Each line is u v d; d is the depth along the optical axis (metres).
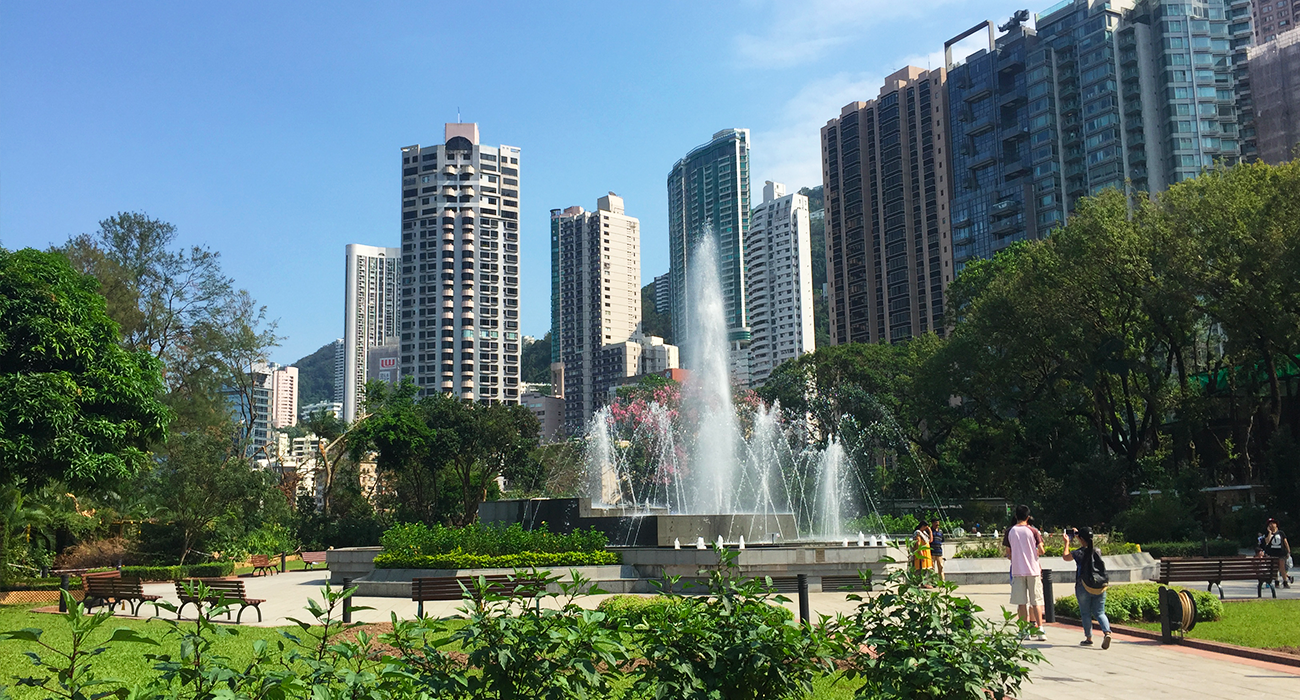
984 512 44.72
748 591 6.77
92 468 20.98
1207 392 44.31
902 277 125.94
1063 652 12.23
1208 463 51.22
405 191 145.75
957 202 116.38
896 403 61.69
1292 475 36.34
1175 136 100.56
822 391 64.12
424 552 23.70
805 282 164.00
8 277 21.62
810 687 6.90
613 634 5.90
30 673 10.27
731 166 190.12
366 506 59.62
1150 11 105.56
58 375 21.06
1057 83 107.69
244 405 52.34
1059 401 45.00
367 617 18.16
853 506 50.56
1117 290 39.94
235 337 46.66
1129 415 43.69
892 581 7.09
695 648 6.25
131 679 10.27
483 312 142.50
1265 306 34.97
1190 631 13.76
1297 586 21.92
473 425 57.97
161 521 36.69
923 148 124.75
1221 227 35.78
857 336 132.88
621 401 87.06
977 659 6.27
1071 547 24.25
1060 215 105.06
